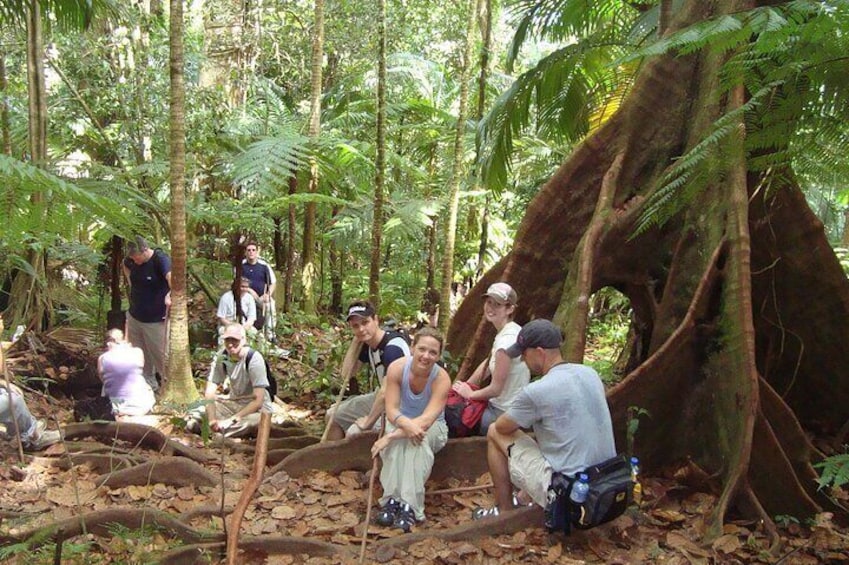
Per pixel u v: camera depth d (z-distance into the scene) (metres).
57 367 6.89
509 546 3.80
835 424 5.61
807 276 5.40
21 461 4.52
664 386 4.71
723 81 4.47
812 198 5.95
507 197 13.07
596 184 5.62
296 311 9.69
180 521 3.80
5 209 3.83
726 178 4.96
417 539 3.83
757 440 4.34
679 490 4.50
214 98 9.45
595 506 3.66
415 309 11.24
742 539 4.01
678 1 6.28
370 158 10.23
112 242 7.11
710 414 4.66
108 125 9.51
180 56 5.94
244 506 3.20
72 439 5.07
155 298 6.73
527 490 3.94
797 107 3.49
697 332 4.76
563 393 3.79
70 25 7.52
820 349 5.52
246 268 8.35
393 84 12.50
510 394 4.67
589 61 7.93
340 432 5.20
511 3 8.45
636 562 3.76
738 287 4.62
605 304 12.08
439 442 4.49
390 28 12.58
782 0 5.42
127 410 5.56
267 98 10.96
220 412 5.53
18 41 9.18
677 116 5.54
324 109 13.30
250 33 11.66
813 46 3.33
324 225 11.45
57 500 4.18
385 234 9.80
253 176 8.08
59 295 8.13
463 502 4.36
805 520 4.29
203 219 8.55
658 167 5.52
